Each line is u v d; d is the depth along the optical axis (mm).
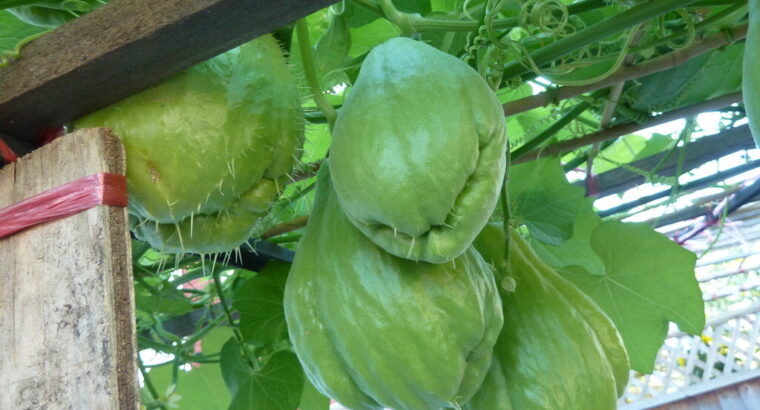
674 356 1913
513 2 459
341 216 334
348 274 320
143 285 586
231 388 584
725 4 434
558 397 353
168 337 617
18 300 273
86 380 255
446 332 310
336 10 451
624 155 846
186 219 315
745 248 1568
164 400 583
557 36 413
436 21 406
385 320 311
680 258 549
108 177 273
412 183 271
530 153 584
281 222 589
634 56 504
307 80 360
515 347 364
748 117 338
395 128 279
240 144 304
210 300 653
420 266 314
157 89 295
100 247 265
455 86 286
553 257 641
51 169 281
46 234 275
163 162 294
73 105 291
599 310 386
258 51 321
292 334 344
